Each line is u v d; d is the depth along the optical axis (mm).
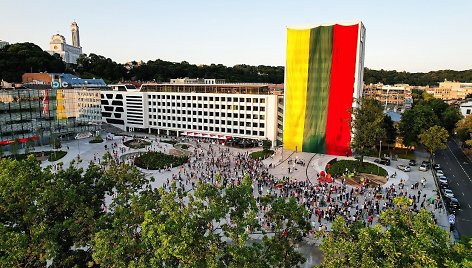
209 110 152125
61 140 146000
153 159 111625
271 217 40000
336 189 80625
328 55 118062
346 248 30016
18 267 34406
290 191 79688
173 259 33312
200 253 32594
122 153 123438
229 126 148250
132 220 38062
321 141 124188
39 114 137375
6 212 40312
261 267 32781
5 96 125062
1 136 124750
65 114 151500
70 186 43906
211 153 125312
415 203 71562
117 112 177375
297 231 38875
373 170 99750
